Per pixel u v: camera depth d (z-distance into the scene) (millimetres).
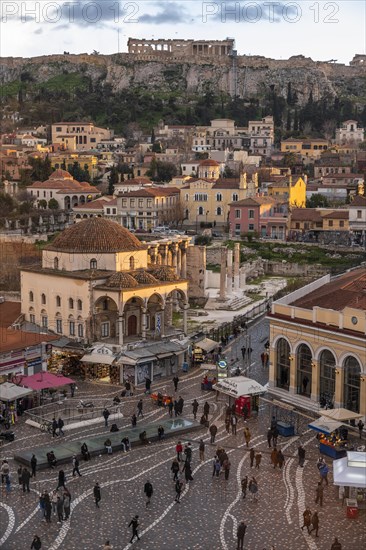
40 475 61312
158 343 94750
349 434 70188
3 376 81625
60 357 92938
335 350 74688
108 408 76625
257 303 138625
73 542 49938
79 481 60188
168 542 50031
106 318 97562
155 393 83562
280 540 50531
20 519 53375
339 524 53031
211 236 195250
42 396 81875
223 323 119500
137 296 95375
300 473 62125
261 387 76188
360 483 52625
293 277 170750
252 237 190125
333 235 189500
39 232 195875
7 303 108688
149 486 55844
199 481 60312
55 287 98750
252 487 56750
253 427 73250
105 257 100062
